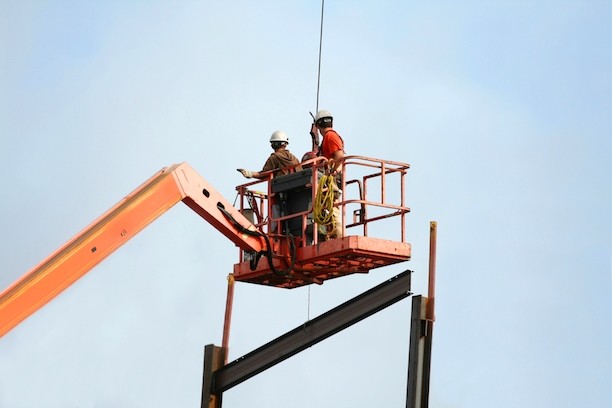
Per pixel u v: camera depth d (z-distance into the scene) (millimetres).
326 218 53781
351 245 52688
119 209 51312
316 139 56750
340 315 55125
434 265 51719
